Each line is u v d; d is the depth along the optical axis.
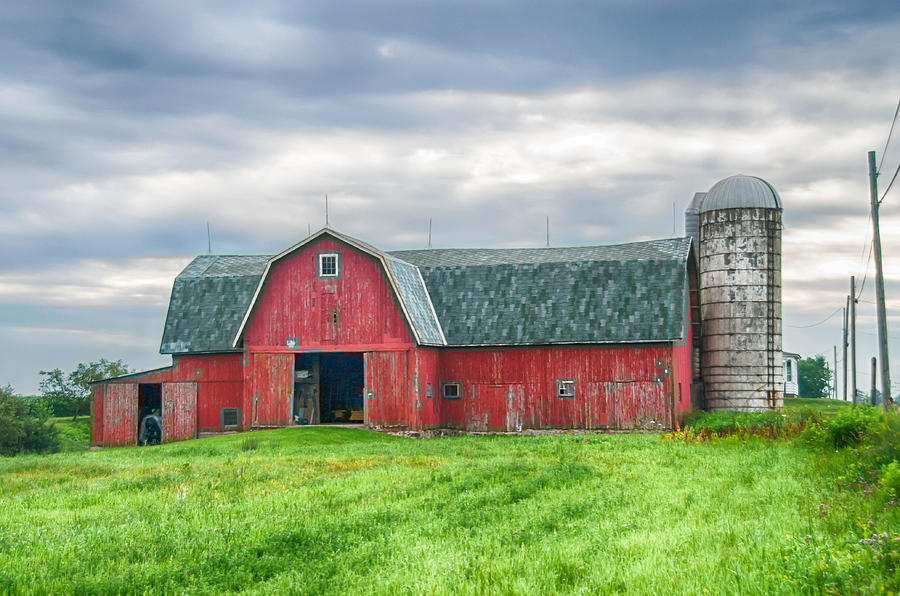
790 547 12.12
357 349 47.66
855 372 56.22
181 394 51.91
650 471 25.11
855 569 10.76
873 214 33.50
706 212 57.88
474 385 50.00
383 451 34.62
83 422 92.06
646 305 48.72
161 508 19.19
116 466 30.00
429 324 49.66
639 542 13.53
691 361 55.12
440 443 39.19
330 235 48.53
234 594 12.15
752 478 22.44
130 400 51.59
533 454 32.44
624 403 47.50
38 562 13.88
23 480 26.20
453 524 16.25
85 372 97.25
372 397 47.22
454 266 54.28
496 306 51.31
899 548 11.62
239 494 21.25
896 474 16.92
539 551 13.33
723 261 56.94
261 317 49.12
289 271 49.06
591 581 11.37
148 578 12.79
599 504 18.05
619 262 51.25
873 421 28.78
